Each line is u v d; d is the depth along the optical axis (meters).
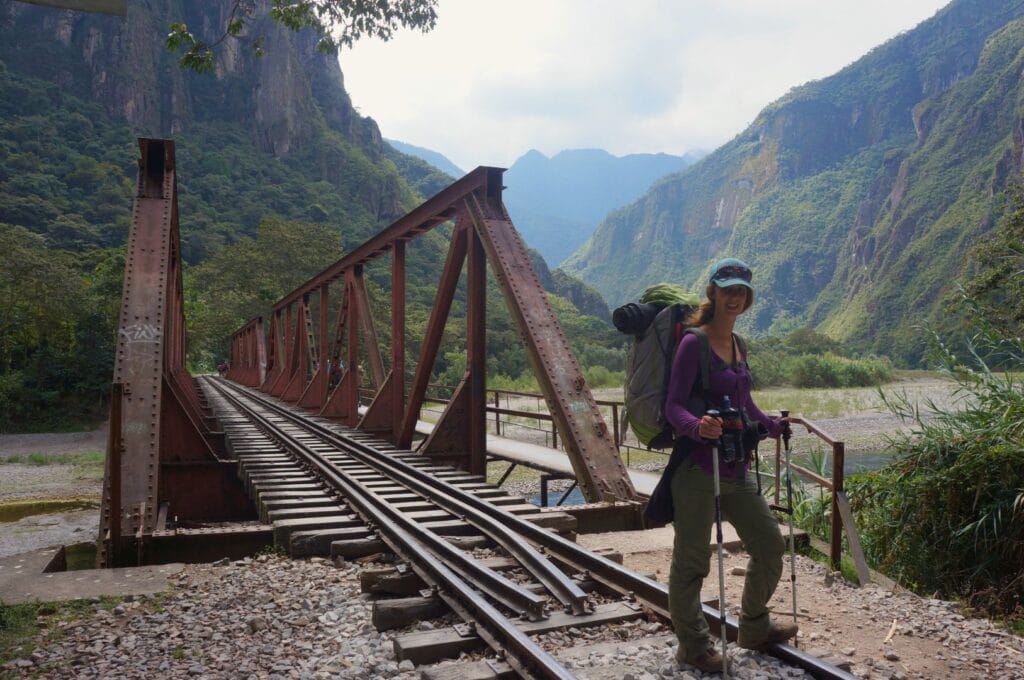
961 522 6.40
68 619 4.52
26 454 22.95
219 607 4.65
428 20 9.49
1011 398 7.20
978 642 4.02
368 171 165.38
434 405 36.50
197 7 170.62
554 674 3.05
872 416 35.12
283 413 18.89
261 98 164.50
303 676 3.48
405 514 6.57
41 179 110.62
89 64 150.38
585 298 178.50
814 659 3.26
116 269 34.78
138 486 6.95
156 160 10.41
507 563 5.07
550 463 11.50
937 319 152.00
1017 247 17.67
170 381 11.36
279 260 64.88
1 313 32.06
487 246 8.88
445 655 3.62
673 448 3.21
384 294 62.56
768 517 3.23
